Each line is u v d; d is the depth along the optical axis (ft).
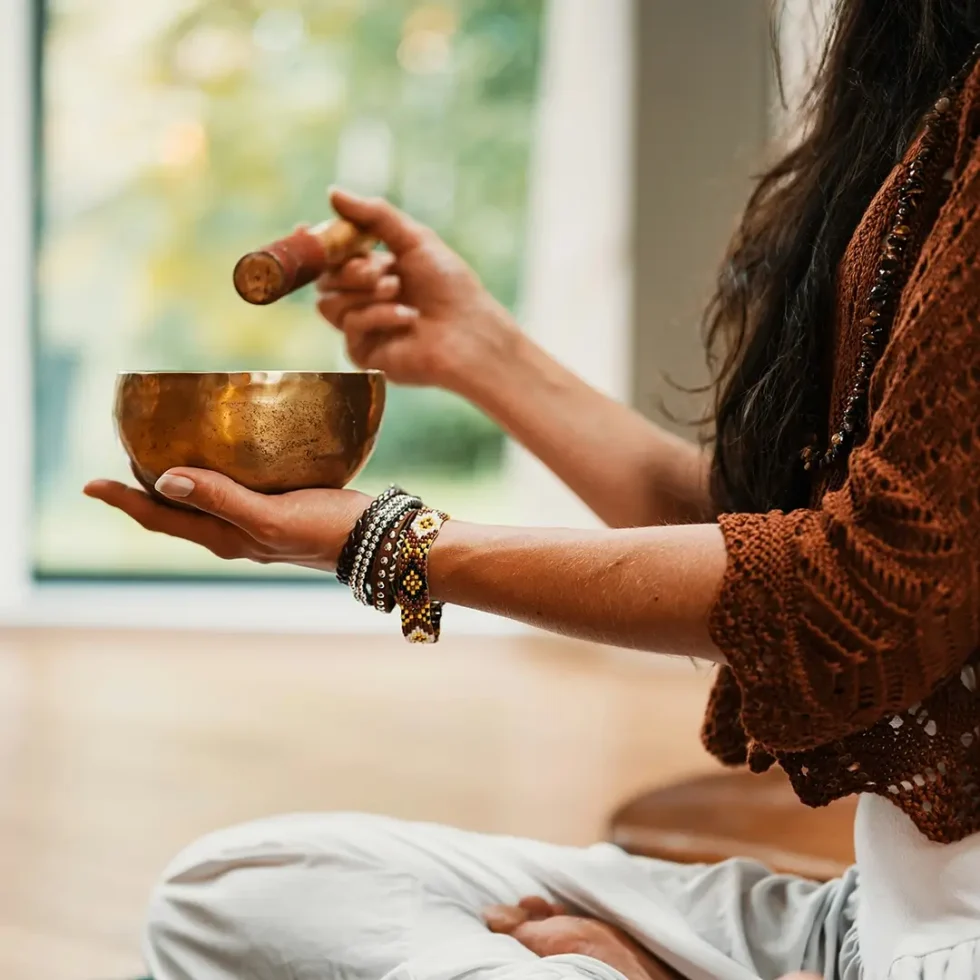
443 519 3.32
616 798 8.13
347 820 4.25
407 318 4.71
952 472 2.79
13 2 12.77
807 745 3.01
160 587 13.80
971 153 3.00
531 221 12.28
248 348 14.01
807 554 2.89
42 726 9.73
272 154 13.76
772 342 3.92
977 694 3.09
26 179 13.03
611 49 11.68
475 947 3.59
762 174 4.42
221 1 13.51
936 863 3.17
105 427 13.91
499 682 11.23
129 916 6.30
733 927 3.98
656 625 3.01
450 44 13.53
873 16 3.74
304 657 12.11
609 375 11.90
